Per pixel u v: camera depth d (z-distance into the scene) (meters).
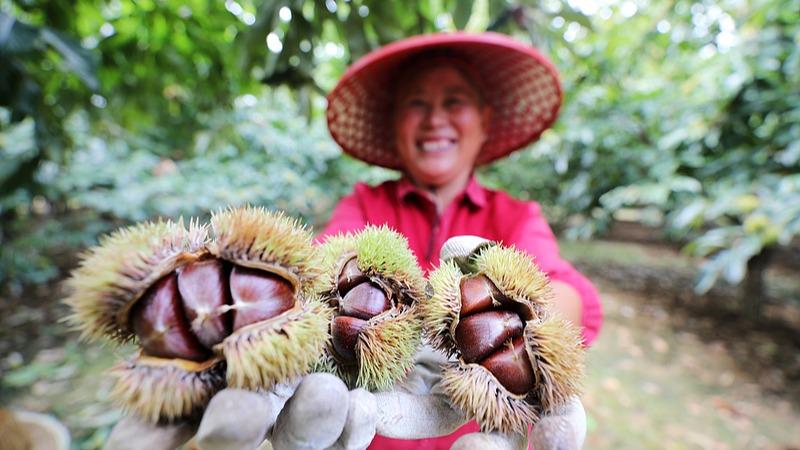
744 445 0.65
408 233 0.42
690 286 1.41
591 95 1.03
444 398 0.20
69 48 0.44
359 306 0.21
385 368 0.20
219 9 0.66
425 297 0.22
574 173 1.28
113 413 0.66
